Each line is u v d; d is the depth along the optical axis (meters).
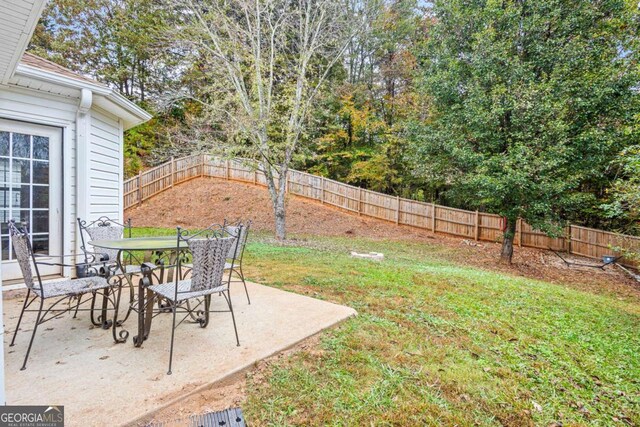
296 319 3.30
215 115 10.22
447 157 9.71
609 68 7.68
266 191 15.30
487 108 8.54
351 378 2.41
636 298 7.62
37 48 15.02
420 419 2.06
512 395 2.45
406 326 3.46
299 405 2.09
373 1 12.02
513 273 8.98
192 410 1.97
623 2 7.92
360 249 9.66
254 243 9.30
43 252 4.40
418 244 11.48
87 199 4.75
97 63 16.39
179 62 14.09
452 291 5.12
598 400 2.56
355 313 3.61
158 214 13.38
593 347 3.60
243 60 10.38
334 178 17.72
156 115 15.18
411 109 14.41
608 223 12.08
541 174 7.91
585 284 8.68
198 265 2.54
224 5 10.12
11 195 4.12
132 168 15.70
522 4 8.59
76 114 4.62
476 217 12.70
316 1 10.88
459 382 2.51
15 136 4.14
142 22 15.92
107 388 2.04
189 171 16.42
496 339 3.43
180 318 3.31
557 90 7.82
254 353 2.55
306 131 11.73
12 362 2.34
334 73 16.53
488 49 8.34
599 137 7.57
